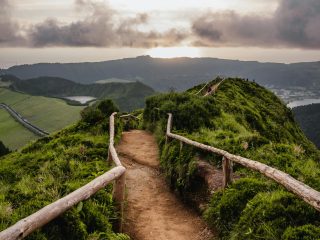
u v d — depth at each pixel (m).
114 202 8.19
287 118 36.47
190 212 10.17
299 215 6.36
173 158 13.27
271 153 11.10
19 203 7.71
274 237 6.08
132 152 17.64
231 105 27.19
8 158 17.50
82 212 6.95
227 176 9.29
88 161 13.36
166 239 8.50
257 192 8.06
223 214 8.17
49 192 8.14
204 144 12.41
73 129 20.03
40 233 5.59
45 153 15.54
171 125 19.42
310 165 10.22
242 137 12.70
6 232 4.31
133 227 9.09
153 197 11.56
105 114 22.19
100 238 6.76
